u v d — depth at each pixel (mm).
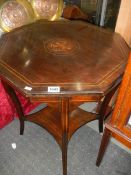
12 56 1019
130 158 1340
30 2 1434
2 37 1171
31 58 1010
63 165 1187
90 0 1773
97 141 1433
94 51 1074
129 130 890
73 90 840
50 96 843
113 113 897
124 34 1265
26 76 903
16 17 1346
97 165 1279
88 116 1379
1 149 1373
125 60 1007
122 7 1157
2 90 1290
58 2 1474
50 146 1401
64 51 1067
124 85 771
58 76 906
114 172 1264
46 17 1487
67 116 987
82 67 959
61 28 1297
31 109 1615
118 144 1404
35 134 1473
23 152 1360
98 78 898
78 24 1351
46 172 1261
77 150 1377
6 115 1453
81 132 1487
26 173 1251
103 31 1271
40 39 1165
